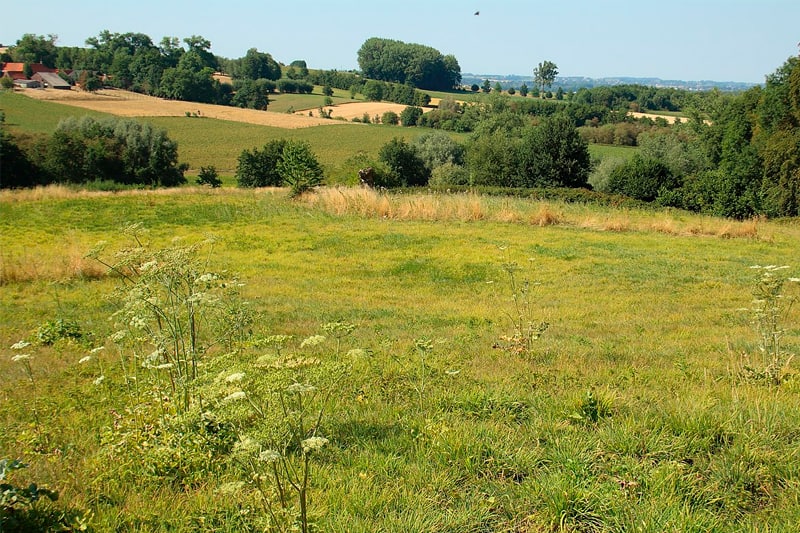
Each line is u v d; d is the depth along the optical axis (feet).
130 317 18.76
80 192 113.39
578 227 75.87
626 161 143.84
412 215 81.00
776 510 12.19
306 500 12.43
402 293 46.01
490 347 28.07
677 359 25.41
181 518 12.10
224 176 210.18
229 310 22.03
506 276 51.31
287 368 11.85
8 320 36.91
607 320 36.27
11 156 157.48
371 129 285.43
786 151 117.08
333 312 38.19
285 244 65.57
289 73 424.05
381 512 12.26
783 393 19.16
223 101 345.10
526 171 150.20
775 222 91.76
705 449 14.74
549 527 11.87
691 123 204.03
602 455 14.52
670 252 60.70
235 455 10.89
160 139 196.85
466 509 12.41
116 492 13.12
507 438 15.34
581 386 20.62
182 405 15.81
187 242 65.46
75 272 50.57
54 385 22.59
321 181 132.67
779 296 24.77
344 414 17.94
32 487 11.45
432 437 15.49
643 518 11.73
